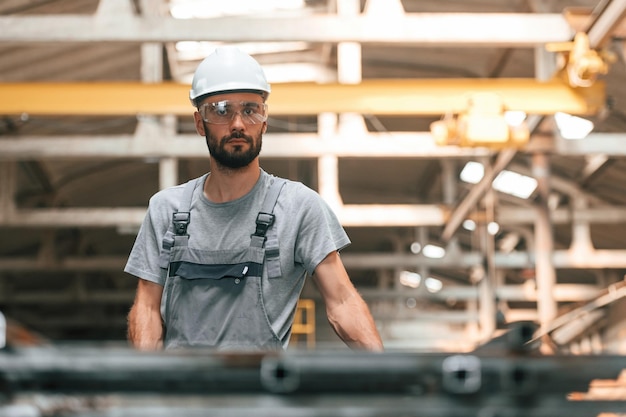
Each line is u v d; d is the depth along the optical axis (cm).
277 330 253
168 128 1105
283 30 823
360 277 2536
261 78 260
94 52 1216
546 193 1277
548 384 105
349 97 888
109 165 1583
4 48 1138
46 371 103
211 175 265
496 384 104
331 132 1150
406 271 2367
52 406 102
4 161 1340
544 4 1082
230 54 262
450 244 1730
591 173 1508
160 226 267
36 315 2291
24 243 1820
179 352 104
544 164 1278
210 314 253
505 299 1850
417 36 829
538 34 834
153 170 1656
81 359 103
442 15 832
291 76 1377
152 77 1140
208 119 257
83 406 104
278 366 103
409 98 889
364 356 104
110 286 2344
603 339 872
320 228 258
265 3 1242
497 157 1177
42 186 1556
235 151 255
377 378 104
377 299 2128
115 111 878
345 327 254
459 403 104
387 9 847
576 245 1550
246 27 822
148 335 264
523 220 1516
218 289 253
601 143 1070
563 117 1322
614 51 977
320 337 2077
